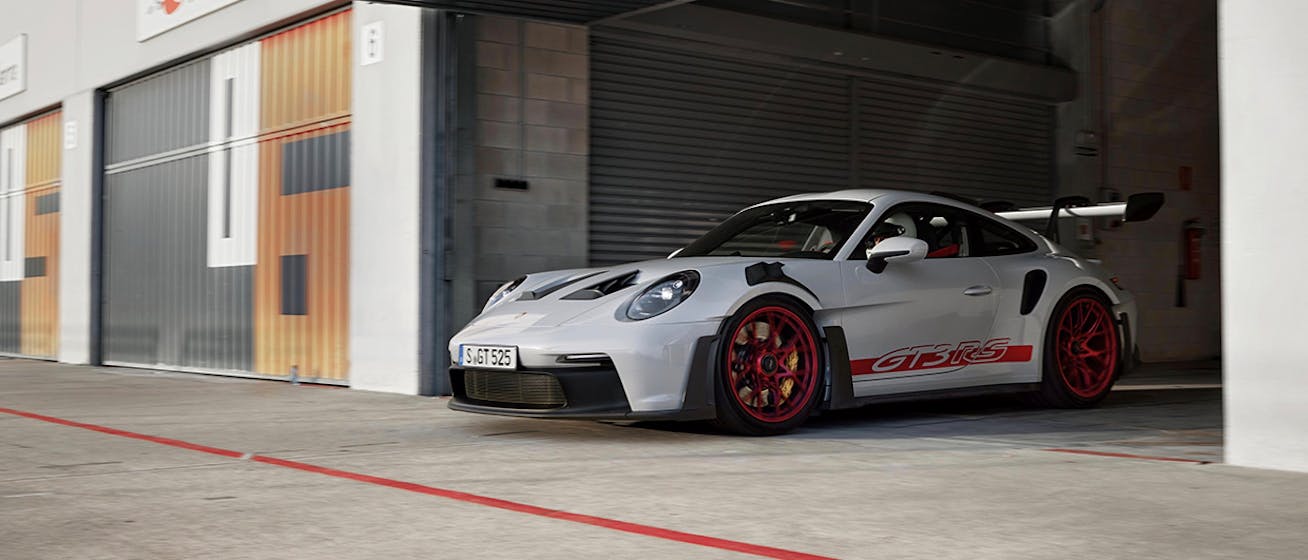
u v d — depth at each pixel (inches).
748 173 296.7
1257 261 128.6
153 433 170.6
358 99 270.8
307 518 100.3
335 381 283.4
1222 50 131.6
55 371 365.1
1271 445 128.3
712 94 289.9
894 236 185.3
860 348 173.0
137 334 382.0
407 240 250.8
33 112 451.5
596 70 268.7
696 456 141.3
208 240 341.4
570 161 260.7
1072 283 203.5
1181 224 399.2
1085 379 207.6
